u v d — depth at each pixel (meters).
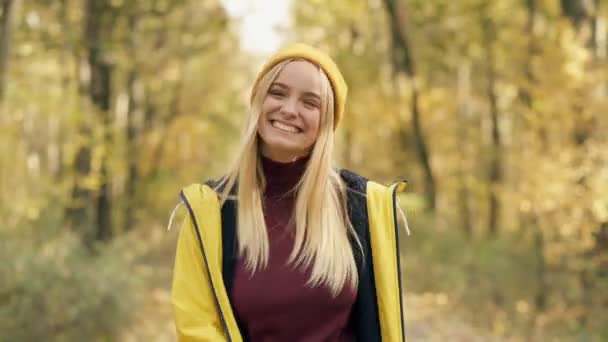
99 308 7.34
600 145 8.39
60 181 12.23
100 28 12.95
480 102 21.36
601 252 8.57
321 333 2.06
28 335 6.30
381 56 19.78
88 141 12.35
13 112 11.59
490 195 19.31
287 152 2.14
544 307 9.89
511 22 16.14
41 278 6.51
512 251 11.38
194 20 17.27
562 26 9.35
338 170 2.25
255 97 2.15
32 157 19.45
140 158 21.45
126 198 20.22
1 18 7.57
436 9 17.64
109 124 13.22
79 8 13.48
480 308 10.71
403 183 2.20
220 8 17.81
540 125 9.48
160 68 18.78
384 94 20.14
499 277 10.95
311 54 2.12
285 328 2.05
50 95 11.88
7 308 6.07
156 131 23.86
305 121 2.10
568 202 8.41
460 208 22.78
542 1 13.42
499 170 19.17
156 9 13.92
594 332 8.45
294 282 2.05
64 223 9.83
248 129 2.13
